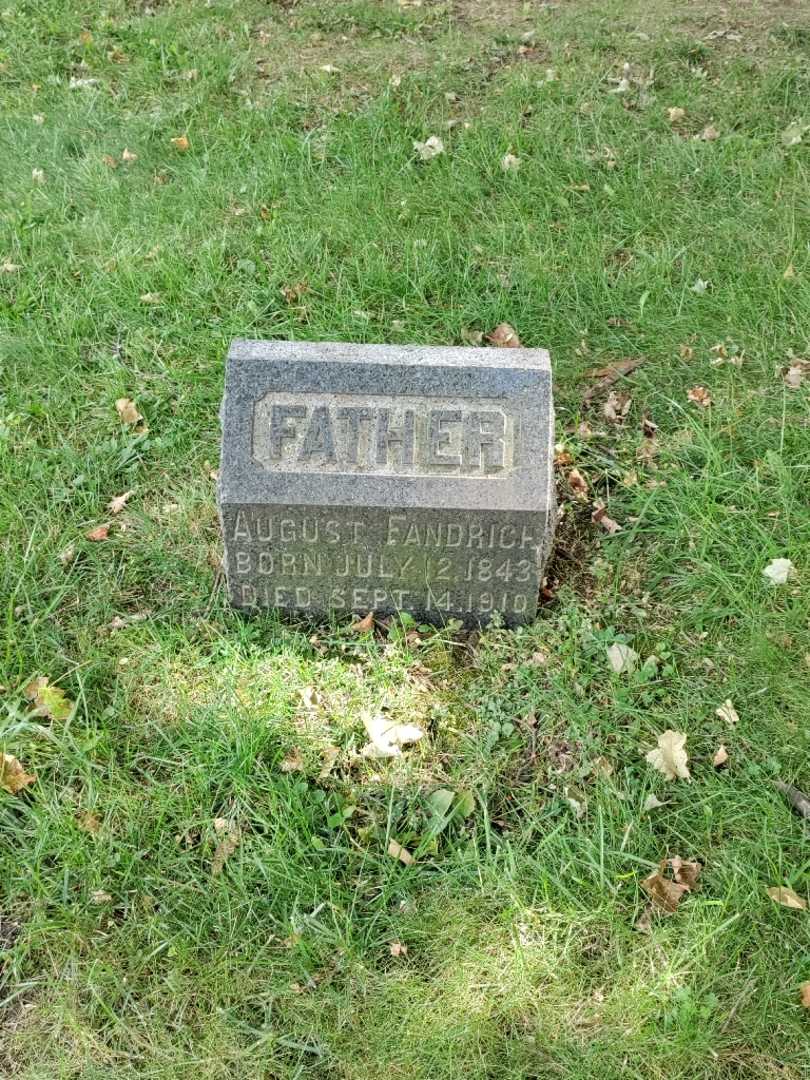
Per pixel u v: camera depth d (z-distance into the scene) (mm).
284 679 2453
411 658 2482
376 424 2402
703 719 2383
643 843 2221
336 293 3248
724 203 3479
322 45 4352
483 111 3879
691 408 2961
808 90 3895
